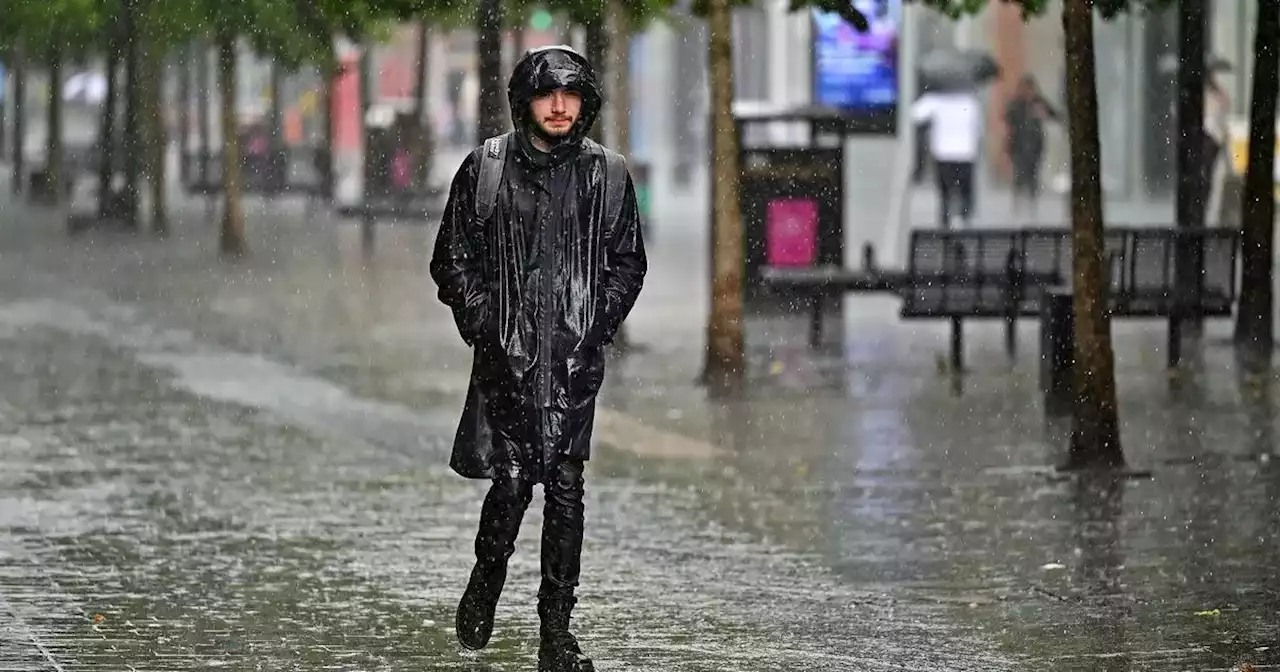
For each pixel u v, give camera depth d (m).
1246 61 80.56
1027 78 85.56
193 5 71.56
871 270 45.22
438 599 21.16
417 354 43.09
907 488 28.09
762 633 19.67
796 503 27.03
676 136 118.81
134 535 24.59
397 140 85.62
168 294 56.62
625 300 17.45
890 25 55.47
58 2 73.75
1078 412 29.16
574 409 17.23
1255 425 33.22
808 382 39.16
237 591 21.50
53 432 32.62
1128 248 40.38
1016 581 22.11
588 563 23.19
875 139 60.59
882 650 18.94
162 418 34.25
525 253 17.22
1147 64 91.06
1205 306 40.06
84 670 17.98
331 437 32.47
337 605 20.86
